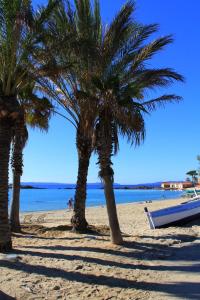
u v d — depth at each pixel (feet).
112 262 37.99
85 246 44.91
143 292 28.86
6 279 30.09
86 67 47.60
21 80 39.88
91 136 51.24
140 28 49.52
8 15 37.88
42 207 203.62
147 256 40.91
